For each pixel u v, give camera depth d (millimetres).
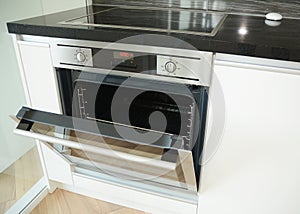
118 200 1438
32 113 1045
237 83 895
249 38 873
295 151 941
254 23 1136
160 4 1507
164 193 1236
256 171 1035
